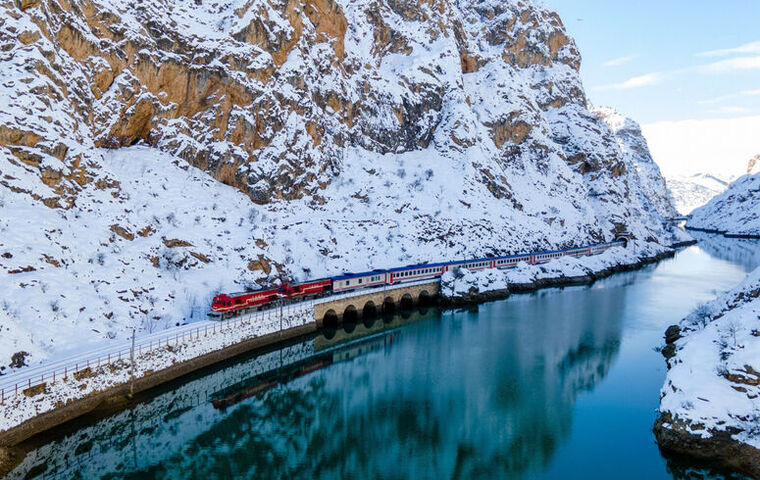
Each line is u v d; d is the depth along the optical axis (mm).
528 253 127250
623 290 116312
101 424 47031
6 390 40406
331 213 105812
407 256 105812
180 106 93062
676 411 43812
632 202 194875
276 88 102250
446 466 43812
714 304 69875
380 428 51250
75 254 59500
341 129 120438
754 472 38500
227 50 96062
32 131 63031
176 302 66375
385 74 142750
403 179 126625
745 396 42250
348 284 88062
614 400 56188
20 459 39406
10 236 54156
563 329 84000
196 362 58531
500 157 155500
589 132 189500
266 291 73188
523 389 59812
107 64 82750
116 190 71938
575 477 41219
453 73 152375
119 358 50219
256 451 47281
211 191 90000
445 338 79938
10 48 66438
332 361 70312
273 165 98562
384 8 151500
